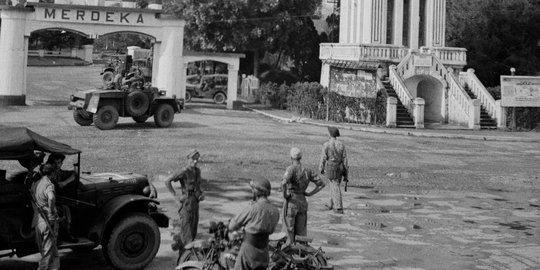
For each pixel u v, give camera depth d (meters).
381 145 28.03
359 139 30.08
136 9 37.06
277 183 17.48
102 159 19.50
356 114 37.81
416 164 22.73
